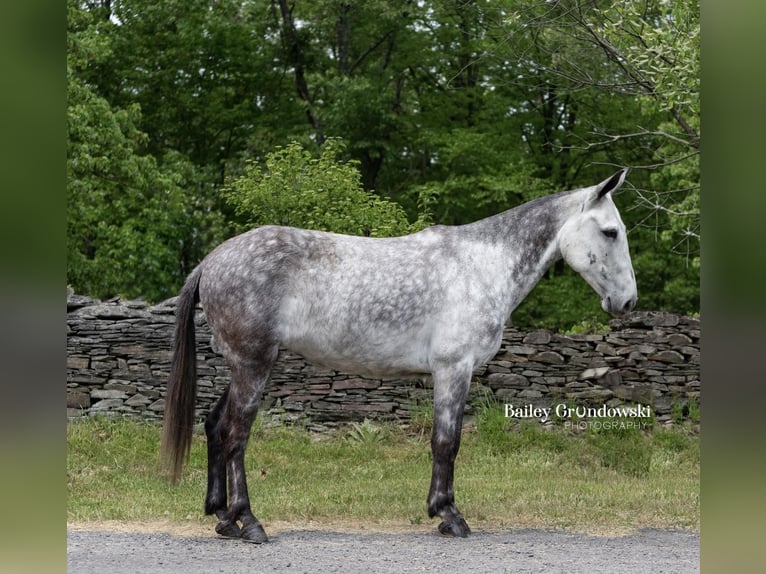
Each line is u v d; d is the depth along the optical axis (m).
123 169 14.57
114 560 4.79
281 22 19.62
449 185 16.77
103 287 15.62
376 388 9.58
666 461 8.75
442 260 5.75
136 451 8.16
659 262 17.25
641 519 6.46
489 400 9.70
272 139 18.17
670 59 9.50
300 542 5.41
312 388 9.55
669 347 9.86
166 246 16.28
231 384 5.46
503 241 5.96
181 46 18.67
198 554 5.00
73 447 8.04
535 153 18.09
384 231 10.50
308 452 8.60
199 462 8.02
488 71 17.91
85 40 14.51
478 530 5.97
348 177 11.15
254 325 5.34
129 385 9.24
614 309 5.93
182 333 5.52
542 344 9.84
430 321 5.67
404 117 18.38
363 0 17.67
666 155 15.49
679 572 4.87
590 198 5.91
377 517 6.30
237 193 11.48
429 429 9.34
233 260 5.43
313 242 5.58
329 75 18.42
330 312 5.51
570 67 11.86
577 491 7.35
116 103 19.09
